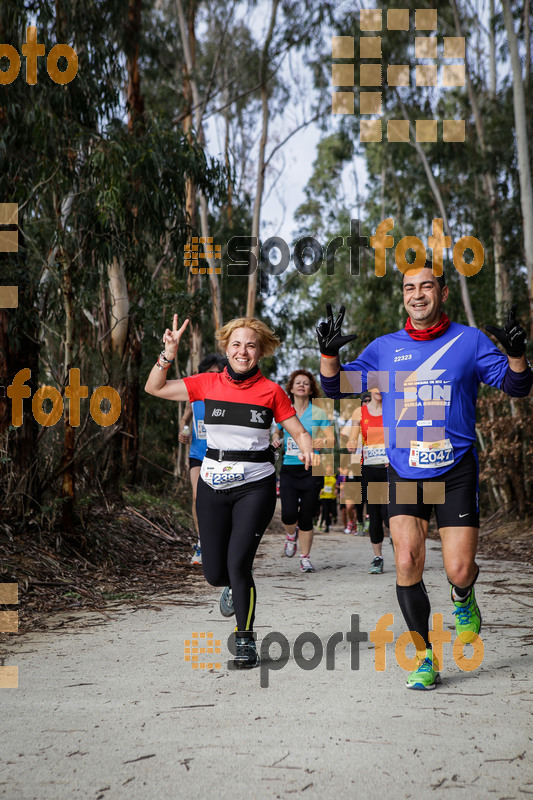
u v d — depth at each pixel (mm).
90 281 9773
